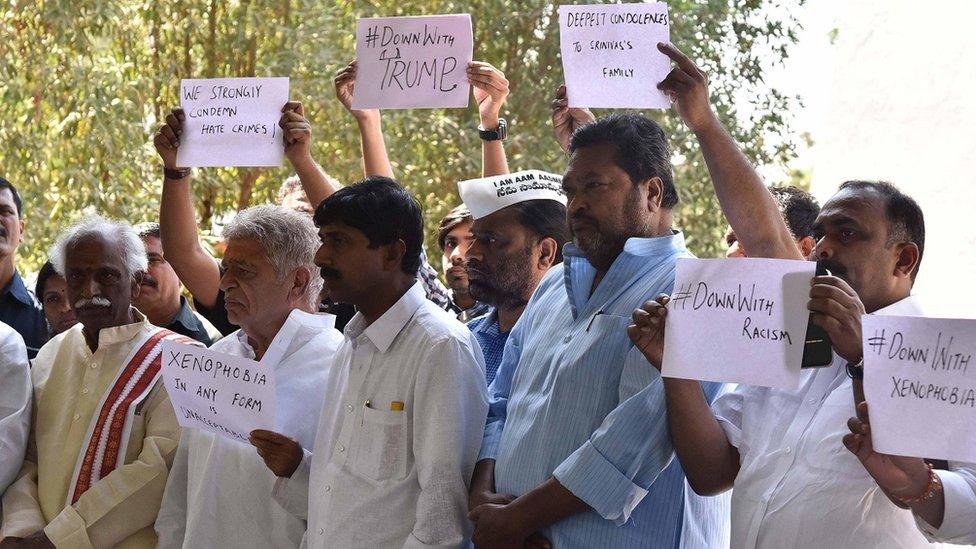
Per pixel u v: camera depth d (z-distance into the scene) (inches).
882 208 101.0
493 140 154.1
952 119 149.6
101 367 139.1
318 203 141.3
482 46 334.3
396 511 114.8
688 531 114.4
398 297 121.2
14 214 168.7
